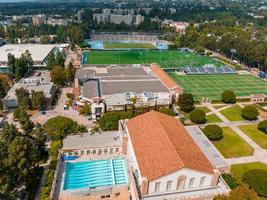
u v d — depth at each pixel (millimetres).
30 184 81000
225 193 74000
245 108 131750
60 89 166875
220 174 80562
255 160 100688
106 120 111188
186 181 72812
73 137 101688
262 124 119500
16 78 173625
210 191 75000
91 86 151250
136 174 78125
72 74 173500
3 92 142500
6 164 76062
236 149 107000
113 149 97125
